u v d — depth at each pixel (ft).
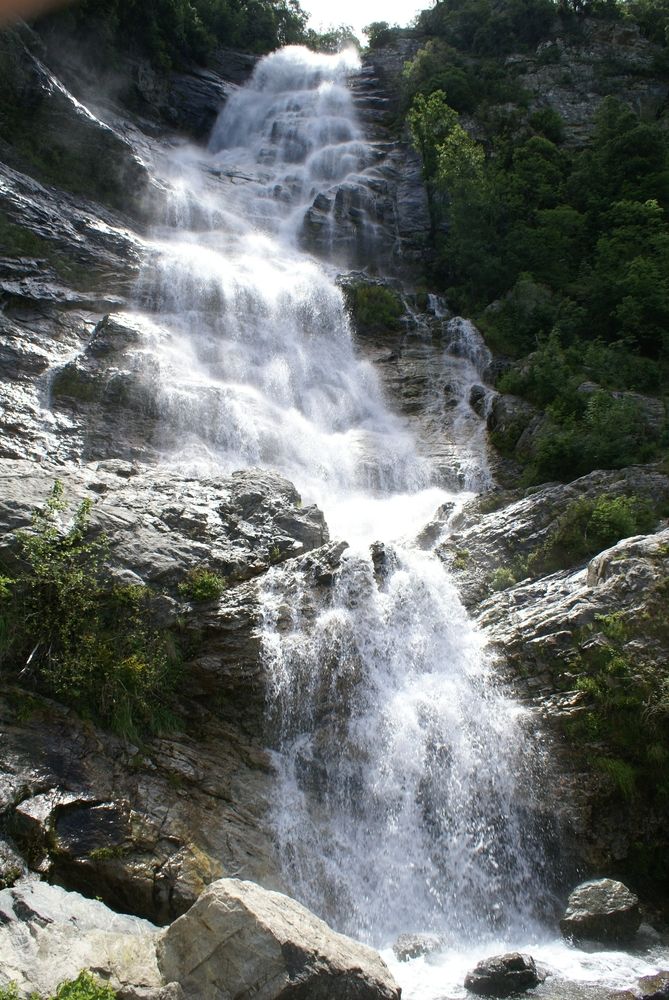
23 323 74.74
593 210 106.42
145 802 36.86
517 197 106.32
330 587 46.47
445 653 46.50
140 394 68.90
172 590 44.60
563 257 100.89
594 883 37.17
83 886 33.94
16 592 41.47
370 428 79.10
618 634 43.37
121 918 30.89
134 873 34.12
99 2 120.47
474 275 102.47
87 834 34.68
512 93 143.64
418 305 102.22
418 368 86.43
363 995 27.71
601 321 89.45
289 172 133.39
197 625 43.68
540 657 43.93
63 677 39.73
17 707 38.37
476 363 87.92
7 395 65.16
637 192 105.50
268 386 79.25
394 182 129.18
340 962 27.78
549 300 93.04
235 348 82.33
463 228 105.50
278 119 146.10
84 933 28.96
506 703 43.09
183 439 67.62
